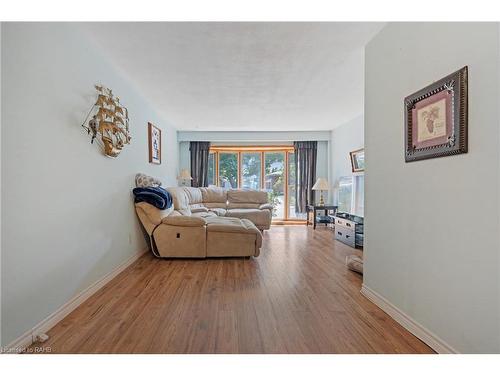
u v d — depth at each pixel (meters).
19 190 1.55
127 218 3.19
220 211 5.47
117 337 1.71
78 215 2.15
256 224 5.47
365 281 2.34
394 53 1.97
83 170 2.23
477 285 1.31
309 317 1.96
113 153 2.68
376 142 2.20
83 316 1.97
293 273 2.94
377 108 2.18
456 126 1.40
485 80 1.26
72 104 2.07
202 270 3.04
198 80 3.24
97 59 2.45
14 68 1.52
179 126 5.89
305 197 6.77
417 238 1.72
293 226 6.36
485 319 1.27
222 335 1.73
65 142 1.99
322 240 4.72
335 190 6.22
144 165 3.88
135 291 2.43
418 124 1.70
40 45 1.73
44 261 1.76
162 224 3.40
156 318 1.94
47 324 1.78
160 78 3.17
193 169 6.61
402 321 1.85
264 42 2.38
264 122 5.53
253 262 3.36
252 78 3.19
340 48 2.48
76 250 2.12
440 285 1.53
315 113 4.81
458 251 1.41
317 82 3.33
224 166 7.01
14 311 1.52
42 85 1.74
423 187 1.67
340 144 5.89
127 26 2.12
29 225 1.63
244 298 2.29
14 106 1.52
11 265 1.50
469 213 1.35
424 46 1.66
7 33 1.48
